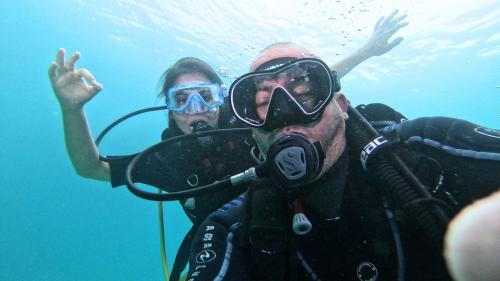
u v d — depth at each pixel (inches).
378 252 14.6
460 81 186.5
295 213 15.9
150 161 38.9
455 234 8.6
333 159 16.9
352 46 134.5
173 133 41.3
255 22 128.0
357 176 16.6
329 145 17.1
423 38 139.7
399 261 14.0
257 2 117.9
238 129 31.0
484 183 13.7
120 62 206.2
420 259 14.2
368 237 15.0
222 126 39.2
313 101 17.5
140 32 164.1
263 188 16.7
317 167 15.8
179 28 148.0
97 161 38.3
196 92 38.3
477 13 126.4
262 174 16.8
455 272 8.5
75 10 168.6
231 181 17.4
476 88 197.8
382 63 160.4
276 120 17.0
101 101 256.8
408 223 14.4
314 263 15.8
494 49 153.0
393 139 16.7
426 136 16.6
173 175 37.0
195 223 35.7
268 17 123.7
